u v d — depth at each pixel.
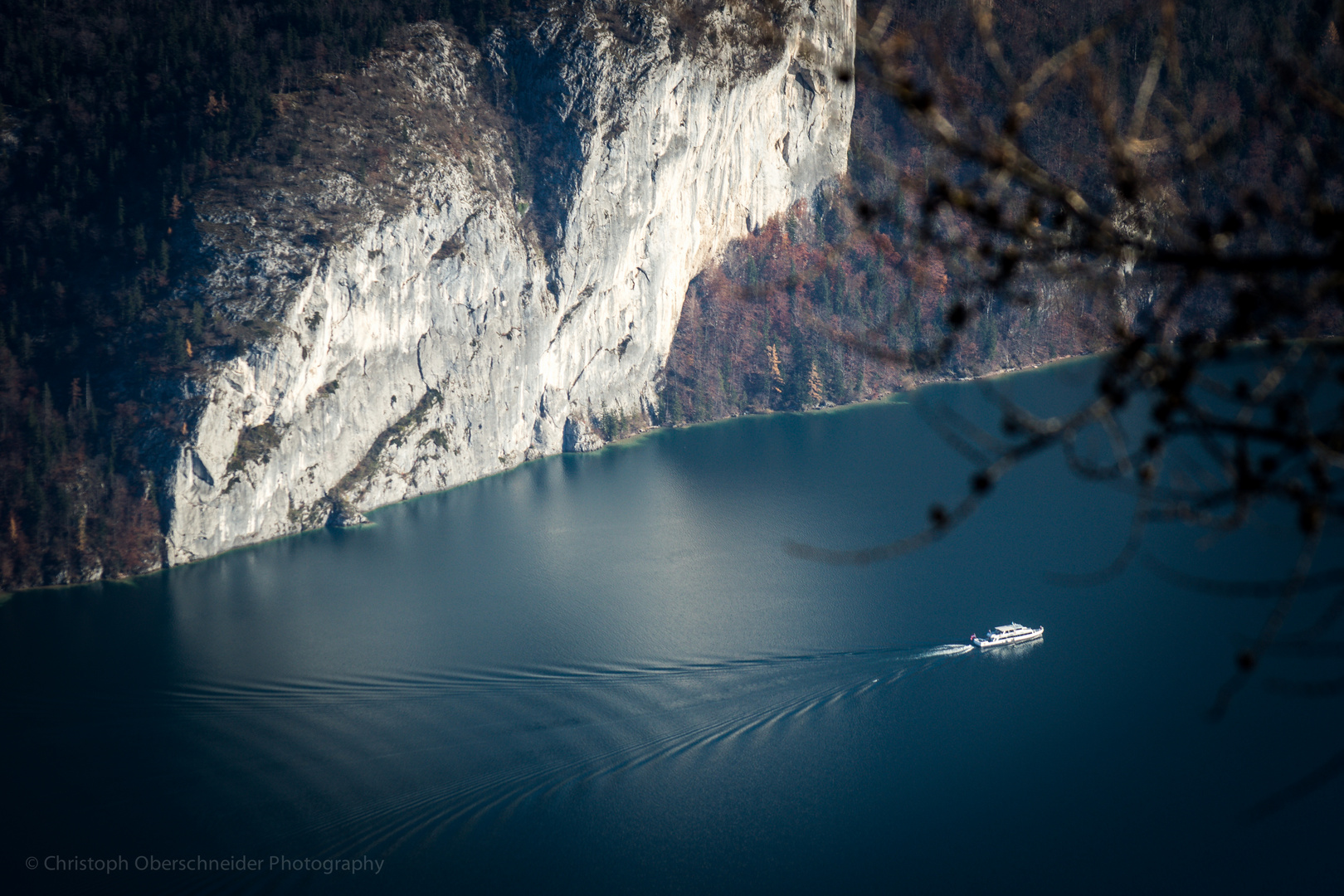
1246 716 65.12
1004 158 5.32
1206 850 53.94
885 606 81.81
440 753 63.62
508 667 74.06
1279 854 53.41
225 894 52.31
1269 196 5.44
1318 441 5.23
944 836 55.78
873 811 57.69
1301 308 5.33
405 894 52.31
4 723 69.38
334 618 85.25
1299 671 70.06
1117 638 75.44
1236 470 5.45
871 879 52.31
